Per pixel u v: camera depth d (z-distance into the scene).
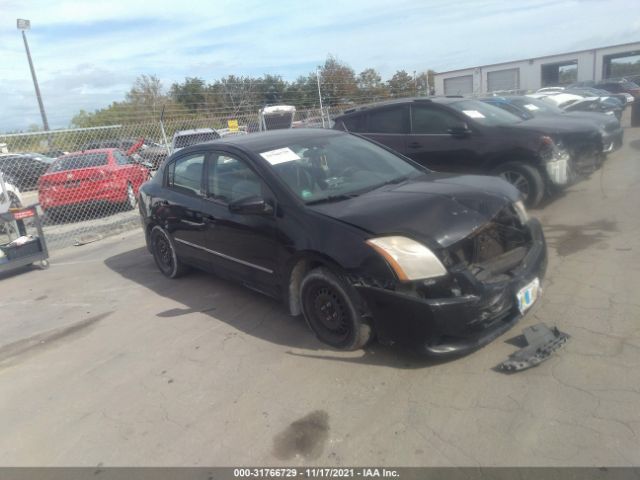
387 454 2.50
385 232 3.09
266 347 3.73
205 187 4.66
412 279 2.92
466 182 3.77
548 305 3.77
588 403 2.65
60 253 7.74
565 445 2.39
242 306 4.57
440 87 37.59
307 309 3.64
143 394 3.32
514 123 6.81
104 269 6.46
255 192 3.99
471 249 3.11
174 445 2.77
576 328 3.39
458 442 2.51
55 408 3.30
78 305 5.20
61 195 9.89
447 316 2.88
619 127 8.88
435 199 3.36
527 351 3.12
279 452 2.62
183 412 3.06
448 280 2.93
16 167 11.64
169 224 5.18
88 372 3.72
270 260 3.87
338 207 3.55
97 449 2.82
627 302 3.65
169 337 4.12
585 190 7.16
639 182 7.23
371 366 3.27
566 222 5.79
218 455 2.65
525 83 35.09
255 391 3.18
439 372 3.11
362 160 4.39
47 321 4.87
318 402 2.98
